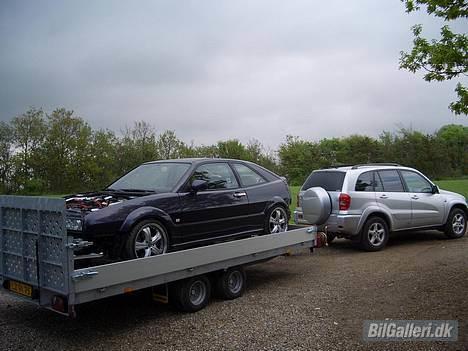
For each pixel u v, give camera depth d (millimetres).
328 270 8344
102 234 5504
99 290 4902
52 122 33875
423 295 6383
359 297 6531
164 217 6070
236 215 7156
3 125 32312
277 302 6477
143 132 33531
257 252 6891
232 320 5766
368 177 10062
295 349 4820
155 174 7023
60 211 4633
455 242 10781
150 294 6613
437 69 6422
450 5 6113
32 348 4996
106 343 5121
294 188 29266
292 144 46469
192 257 5906
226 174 7324
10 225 5402
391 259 9000
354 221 9617
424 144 42469
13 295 5414
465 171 42469
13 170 32750
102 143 34281
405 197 10406
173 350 4891
